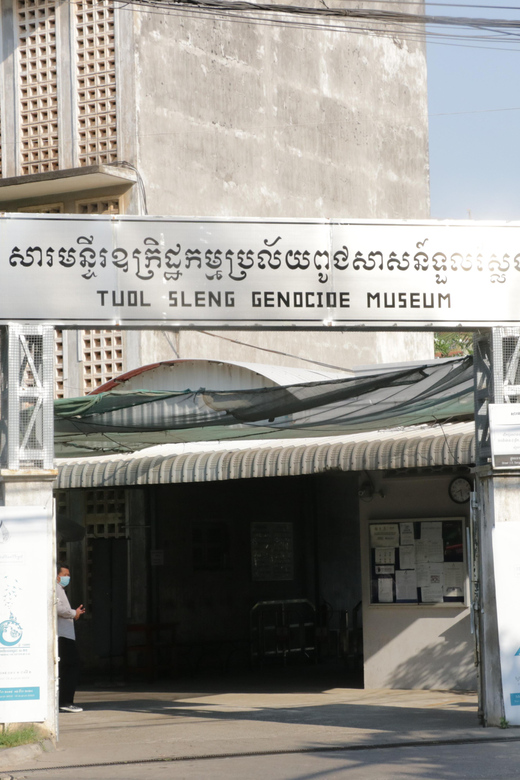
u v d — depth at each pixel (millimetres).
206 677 18594
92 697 16125
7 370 10758
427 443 13391
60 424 14055
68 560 19000
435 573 15023
